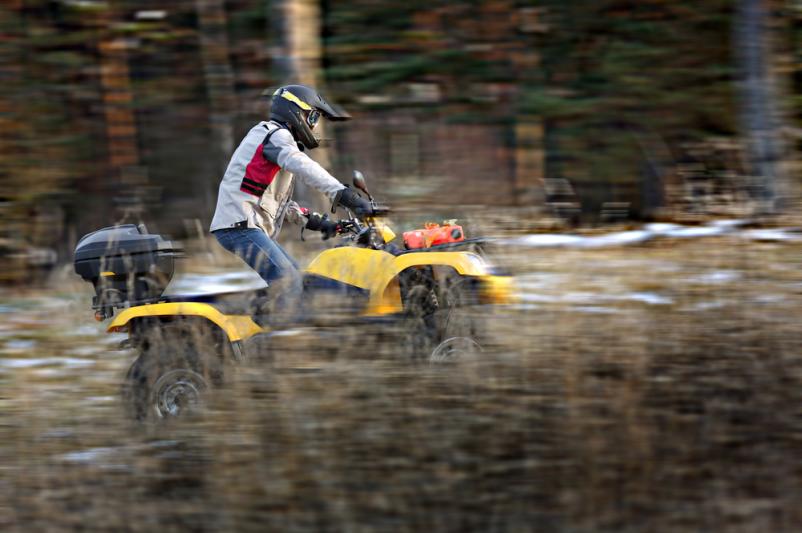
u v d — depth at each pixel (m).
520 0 26.16
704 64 26.11
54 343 17.98
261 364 13.47
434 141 26.94
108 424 13.50
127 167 26.25
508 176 26.84
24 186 24.53
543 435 11.56
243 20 26.27
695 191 25.97
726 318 15.16
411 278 13.95
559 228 25.38
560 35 26.34
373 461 11.26
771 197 24.22
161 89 26.36
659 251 21.47
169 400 13.72
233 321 13.73
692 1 25.66
